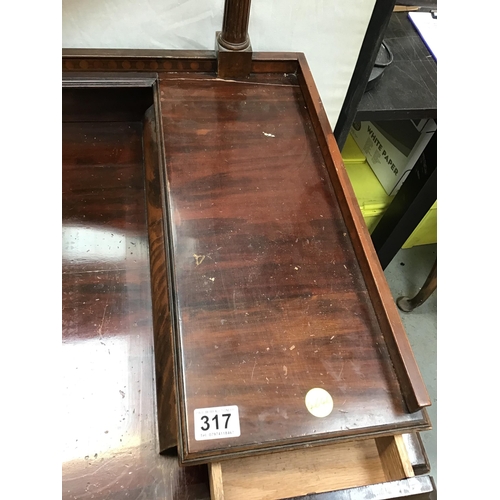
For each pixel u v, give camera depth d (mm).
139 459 519
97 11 658
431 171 1040
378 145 1238
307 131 656
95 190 678
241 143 626
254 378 456
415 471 561
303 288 521
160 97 653
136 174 699
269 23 739
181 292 498
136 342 578
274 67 703
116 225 656
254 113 661
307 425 439
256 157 617
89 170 693
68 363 556
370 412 457
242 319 489
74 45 696
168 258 523
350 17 749
